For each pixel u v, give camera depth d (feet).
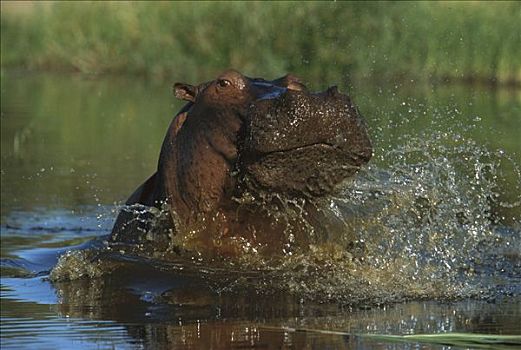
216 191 44.11
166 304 38.70
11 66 205.98
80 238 60.85
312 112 38.81
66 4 203.72
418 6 132.36
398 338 32.14
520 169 63.16
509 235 51.06
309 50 145.18
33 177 85.05
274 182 41.09
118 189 79.25
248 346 31.94
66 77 183.73
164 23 184.24
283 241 44.39
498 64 120.06
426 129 72.49
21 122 119.96
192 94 47.11
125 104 139.23
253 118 39.99
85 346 32.65
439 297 39.83
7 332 34.83
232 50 170.50
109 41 196.03
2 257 52.75
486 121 77.66
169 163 45.91
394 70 132.16
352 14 140.05
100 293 41.09
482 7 125.90
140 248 46.50
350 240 45.50
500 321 35.40
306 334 33.37
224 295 39.83
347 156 39.70
